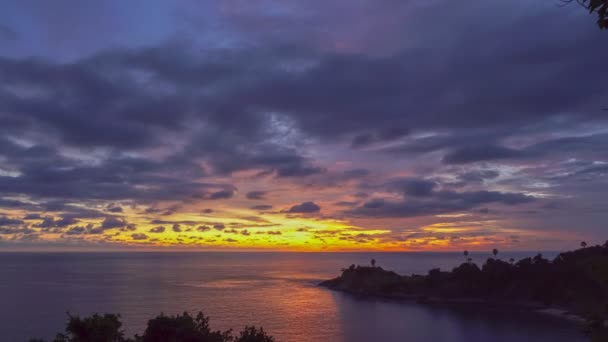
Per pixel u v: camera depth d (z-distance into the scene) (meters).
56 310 147.62
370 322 140.12
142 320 128.25
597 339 11.96
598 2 7.87
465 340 116.12
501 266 193.88
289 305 173.12
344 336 119.88
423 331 127.75
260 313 152.62
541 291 168.62
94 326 23.16
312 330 127.38
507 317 148.38
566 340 114.25
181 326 24.47
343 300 190.50
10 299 175.00
